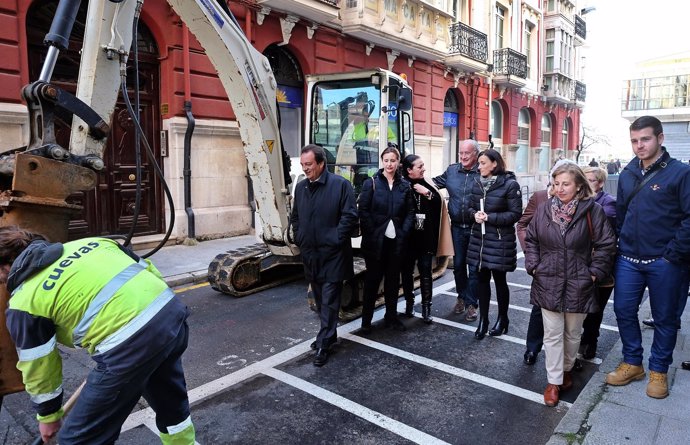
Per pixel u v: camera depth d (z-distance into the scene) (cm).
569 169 344
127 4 343
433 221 525
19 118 702
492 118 2094
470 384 390
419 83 1541
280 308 579
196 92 919
